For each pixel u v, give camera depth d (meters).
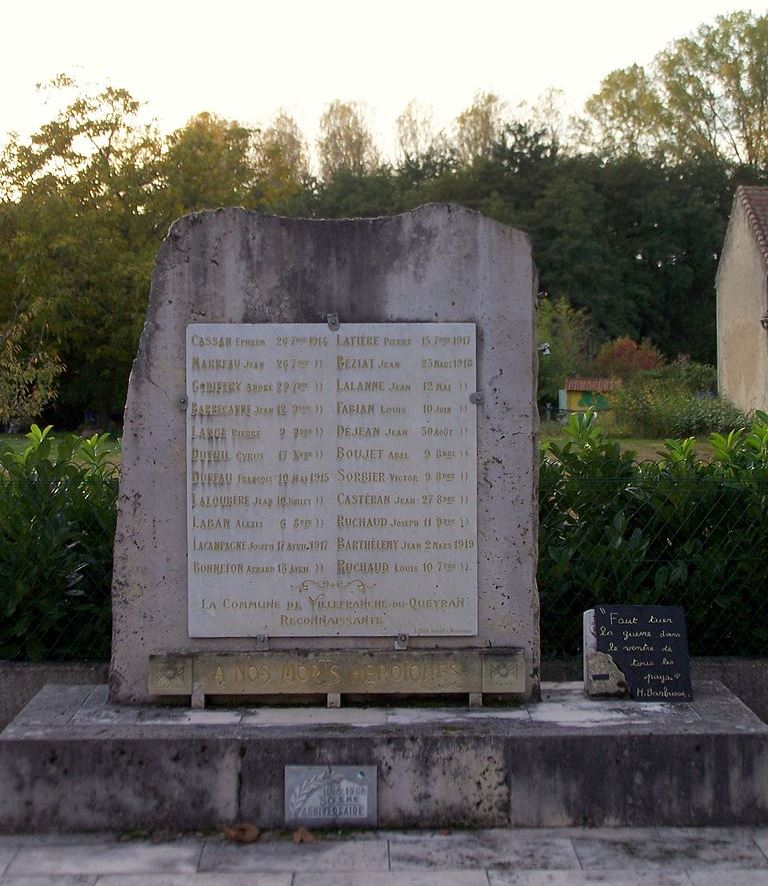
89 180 35.97
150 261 35.28
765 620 6.58
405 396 5.54
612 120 58.22
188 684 5.45
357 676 5.46
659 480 6.73
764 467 6.70
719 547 6.59
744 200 32.28
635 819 5.07
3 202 34.59
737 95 54.59
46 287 33.62
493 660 5.48
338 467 5.53
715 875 4.57
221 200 37.72
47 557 6.38
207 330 5.52
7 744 5.00
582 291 51.19
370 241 5.56
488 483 5.57
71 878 4.54
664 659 5.65
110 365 38.38
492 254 5.56
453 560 5.55
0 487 6.61
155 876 4.56
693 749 5.07
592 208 53.09
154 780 5.02
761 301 30.56
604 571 6.61
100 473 7.05
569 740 5.06
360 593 5.53
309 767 5.04
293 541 5.53
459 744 5.05
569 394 41.44
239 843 4.89
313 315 5.55
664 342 55.84
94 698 5.64
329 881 4.52
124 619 5.54
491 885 4.48
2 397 19.34
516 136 56.84
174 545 5.54
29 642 6.48
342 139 60.47
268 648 5.52
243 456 5.53
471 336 5.54
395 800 5.06
